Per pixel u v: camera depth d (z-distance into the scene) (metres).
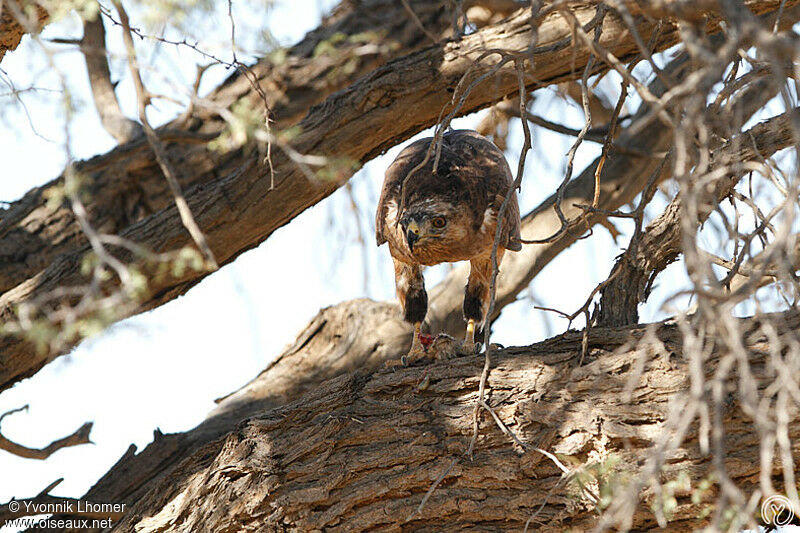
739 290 6.17
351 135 11.05
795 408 7.59
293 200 11.19
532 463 8.41
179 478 9.79
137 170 14.61
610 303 9.66
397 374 9.32
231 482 9.20
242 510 9.03
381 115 11.02
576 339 8.95
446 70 10.93
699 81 4.82
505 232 10.87
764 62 6.76
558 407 8.52
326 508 8.93
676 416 5.21
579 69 10.92
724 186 7.95
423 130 11.53
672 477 7.86
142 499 9.89
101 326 5.23
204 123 15.13
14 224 13.95
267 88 15.14
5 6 8.55
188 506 9.38
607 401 8.37
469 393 8.94
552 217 14.26
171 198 14.86
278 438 9.26
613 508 5.54
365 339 14.07
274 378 14.01
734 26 4.78
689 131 5.32
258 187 11.09
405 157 11.12
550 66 10.85
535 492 8.38
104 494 11.69
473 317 11.37
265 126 8.05
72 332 5.38
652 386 8.25
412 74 10.96
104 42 13.41
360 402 9.24
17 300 10.88
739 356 4.93
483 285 11.36
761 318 5.57
